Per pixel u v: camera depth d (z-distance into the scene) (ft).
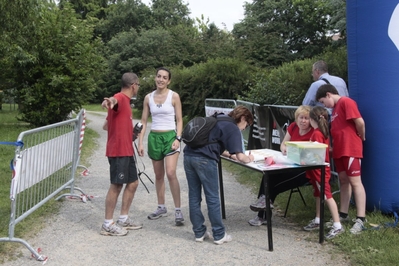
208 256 13.56
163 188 17.70
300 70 47.21
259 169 13.65
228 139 14.10
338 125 15.35
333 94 15.49
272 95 40.09
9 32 49.06
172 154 16.69
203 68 62.85
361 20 15.99
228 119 14.35
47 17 54.85
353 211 16.97
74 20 56.29
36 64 52.08
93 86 57.00
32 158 15.30
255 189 22.75
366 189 16.40
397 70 15.44
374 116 15.87
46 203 19.17
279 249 14.03
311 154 13.84
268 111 27.37
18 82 53.26
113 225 15.58
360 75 16.21
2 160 29.04
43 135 16.53
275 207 18.88
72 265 12.89
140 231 16.10
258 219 16.70
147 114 17.42
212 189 14.32
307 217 17.21
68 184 20.17
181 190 22.94
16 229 15.53
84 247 14.35
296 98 39.22
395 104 15.52
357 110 14.97
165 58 102.53
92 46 58.34
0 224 15.90
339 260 12.97
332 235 14.65
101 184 24.38
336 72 42.16
